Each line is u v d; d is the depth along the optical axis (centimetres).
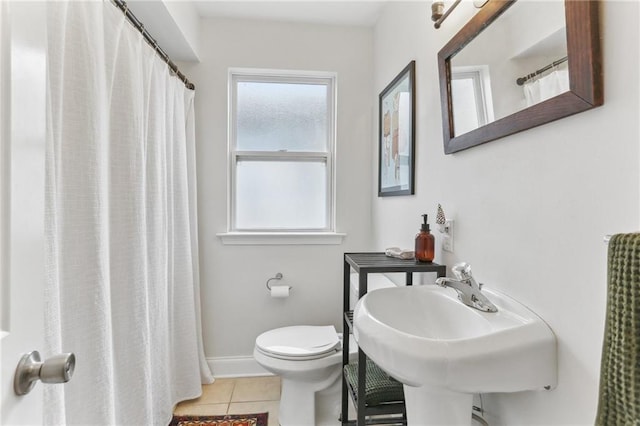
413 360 67
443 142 120
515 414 82
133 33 124
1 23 46
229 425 162
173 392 175
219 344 209
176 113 177
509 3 82
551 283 71
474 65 99
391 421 126
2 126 46
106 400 100
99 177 99
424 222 127
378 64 205
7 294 47
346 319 146
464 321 91
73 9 93
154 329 146
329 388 161
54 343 82
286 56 210
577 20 62
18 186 49
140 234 125
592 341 62
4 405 45
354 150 217
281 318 213
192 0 185
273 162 221
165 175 158
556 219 70
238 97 218
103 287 101
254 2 189
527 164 79
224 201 208
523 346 68
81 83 94
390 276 173
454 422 82
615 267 49
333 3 190
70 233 92
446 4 118
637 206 54
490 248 94
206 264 207
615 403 48
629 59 55
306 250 214
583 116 63
